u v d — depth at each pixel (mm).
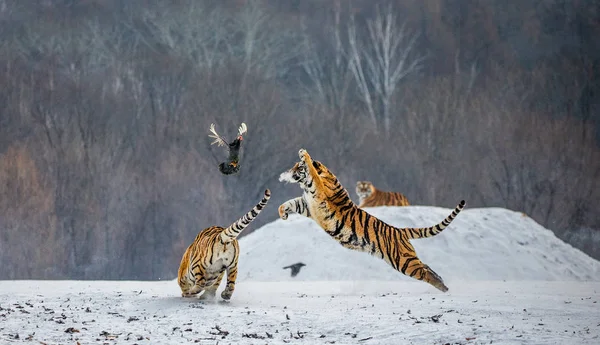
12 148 150125
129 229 140625
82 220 139500
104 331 33875
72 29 194250
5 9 194750
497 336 32188
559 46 199625
